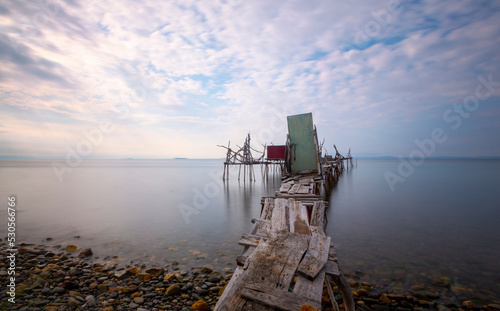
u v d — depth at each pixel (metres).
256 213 13.88
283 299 2.37
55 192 22.19
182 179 37.62
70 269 6.14
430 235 9.62
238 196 20.56
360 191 22.81
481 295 5.30
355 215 13.21
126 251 7.78
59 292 5.00
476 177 39.03
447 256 7.46
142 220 11.98
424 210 14.48
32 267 6.42
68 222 11.51
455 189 24.20
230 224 11.29
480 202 17.11
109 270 6.32
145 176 44.50
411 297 5.02
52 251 7.85
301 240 3.73
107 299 4.79
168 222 11.61
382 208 15.09
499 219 12.32
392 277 6.10
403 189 24.09
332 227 10.82
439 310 4.66
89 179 37.22
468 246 8.34
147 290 5.20
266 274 2.83
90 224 11.14
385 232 10.01
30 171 58.97
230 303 2.38
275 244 3.57
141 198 18.94
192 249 7.95
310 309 2.22
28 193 21.47
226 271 6.28
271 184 29.61
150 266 6.62
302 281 2.76
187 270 6.36
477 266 6.74
